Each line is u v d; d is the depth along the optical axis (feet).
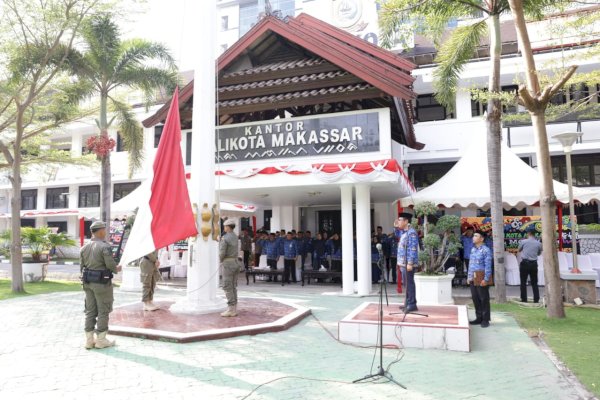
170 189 26.27
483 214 59.93
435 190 42.47
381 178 35.29
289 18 41.65
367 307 27.76
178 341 22.15
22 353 20.31
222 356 19.85
